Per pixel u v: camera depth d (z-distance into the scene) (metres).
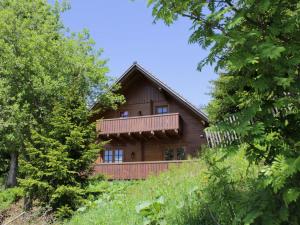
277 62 4.00
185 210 7.51
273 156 4.21
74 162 14.63
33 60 21.39
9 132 21.30
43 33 24.03
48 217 13.12
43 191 14.32
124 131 25.28
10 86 20.78
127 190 14.09
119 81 26.39
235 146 4.23
